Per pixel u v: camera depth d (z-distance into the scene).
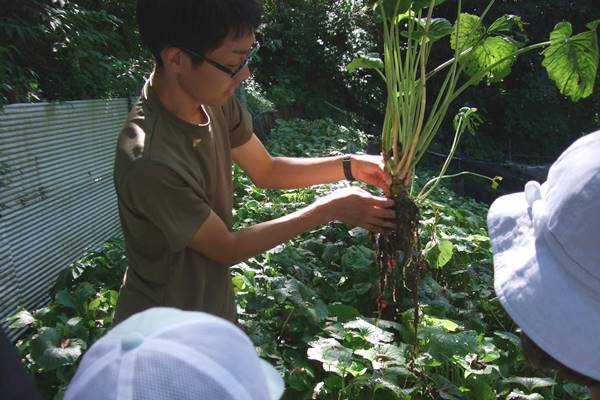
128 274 1.62
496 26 2.18
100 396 0.77
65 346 2.33
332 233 3.78
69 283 3.12
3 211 2.91
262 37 12.41
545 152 15.14
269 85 12.23
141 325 0.87
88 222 4.04
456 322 2.87
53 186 3.50
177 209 1.42
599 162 0.85
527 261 0.94
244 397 0.81
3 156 2.92
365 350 2.31
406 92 2.13
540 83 14.17
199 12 1.35
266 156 2.01
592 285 0.84
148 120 1.47
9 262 2.94
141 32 1.44
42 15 4.07
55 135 3.56
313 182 2.10
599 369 0.83
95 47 5.06
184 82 1.47
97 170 4.28
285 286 2.67
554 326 0.86
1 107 2.93
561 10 13.91
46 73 4.39
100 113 4.38
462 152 13.80
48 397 2.29
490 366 2.38
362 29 13.09
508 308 0.93
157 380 0.77
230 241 1.54
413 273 2.28
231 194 1.76
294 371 2.27
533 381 2.30
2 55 3.70
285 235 1.61
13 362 0.92
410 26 2.12
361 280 3.16
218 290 1.65
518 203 1.07
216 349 0.83
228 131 1.75
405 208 2.12
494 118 14.97
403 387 2.28
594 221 0.83
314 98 12.59
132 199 1.42
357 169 2.13
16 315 2.58
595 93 15.07
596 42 2.27
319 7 12.96
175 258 1.52
